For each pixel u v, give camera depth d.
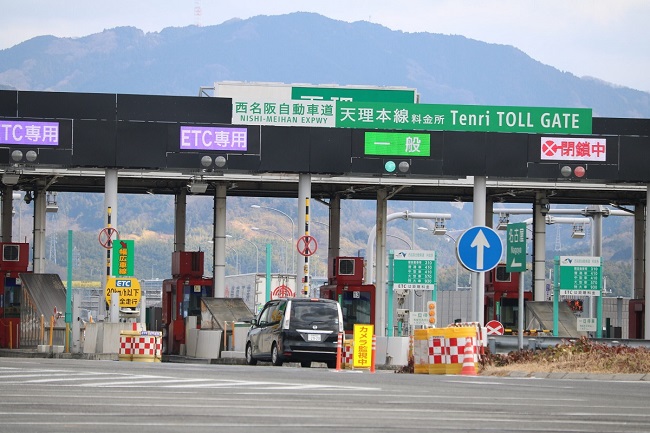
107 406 32.06
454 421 29.56
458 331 57.28
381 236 117.94
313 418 29.67
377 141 96.44
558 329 115.38
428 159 96.88
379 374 53.97
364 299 109.94
